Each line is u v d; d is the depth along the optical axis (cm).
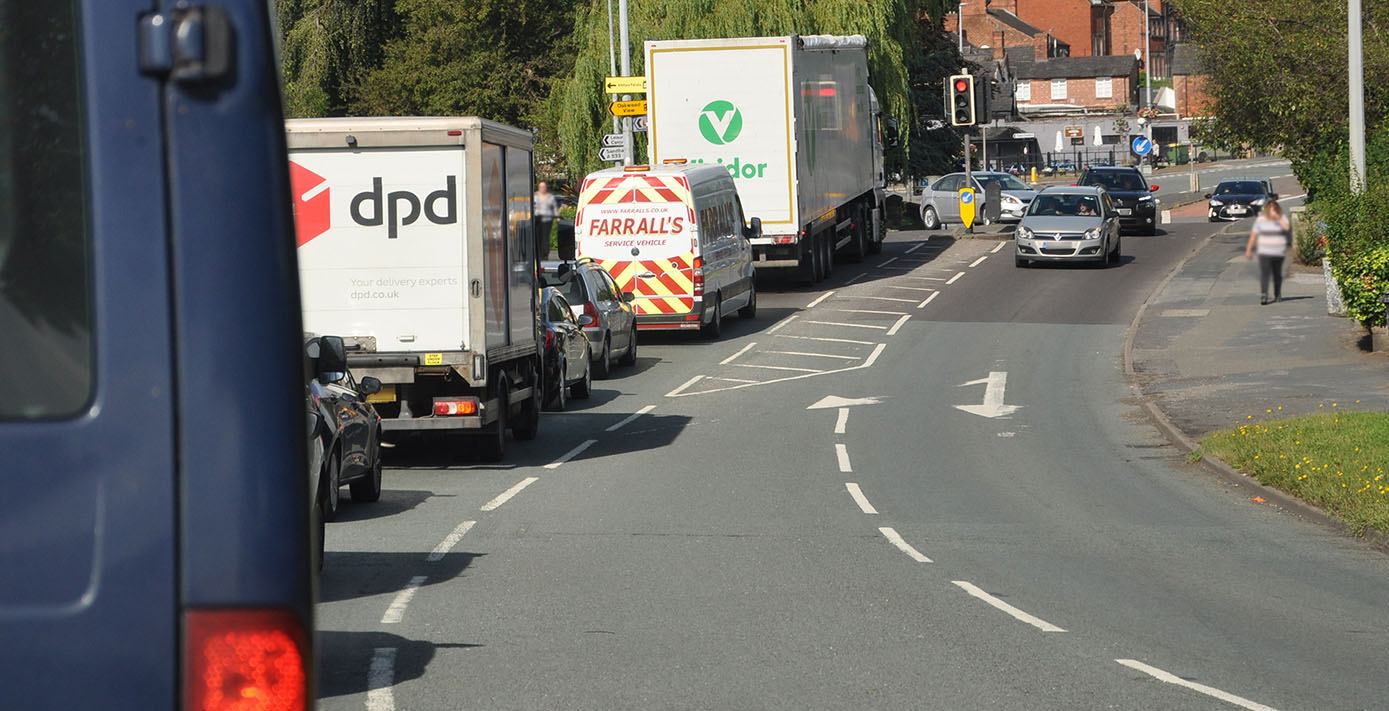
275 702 979
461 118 5509
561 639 3052
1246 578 3703
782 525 4478
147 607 969
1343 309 9156
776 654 2917
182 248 968
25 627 963
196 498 973
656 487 5225
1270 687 2675
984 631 3116
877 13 15162
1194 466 5619
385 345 5566
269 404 981
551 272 8512
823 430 6662
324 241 5562
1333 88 11050
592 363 8538
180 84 965
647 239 9594
